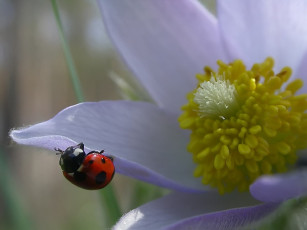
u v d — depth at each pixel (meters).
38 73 0.45
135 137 0.11
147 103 0.11
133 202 0.11
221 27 0.11
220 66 0.11
